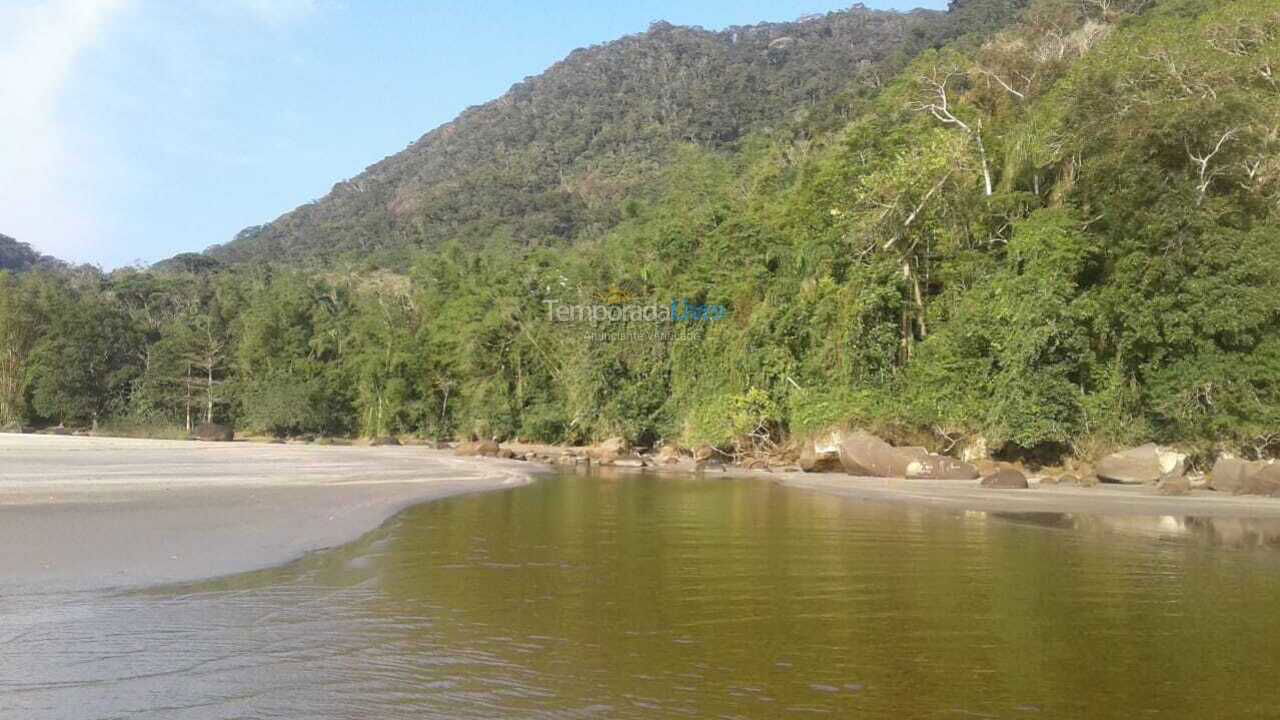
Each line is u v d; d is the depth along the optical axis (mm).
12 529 13484
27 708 6680
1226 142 28688
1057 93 34938
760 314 40719
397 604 10148
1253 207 29422
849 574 12102
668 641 8703
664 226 49938
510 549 14125
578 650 8375
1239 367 27078
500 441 54969
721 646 8523
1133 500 22109
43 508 15672
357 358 68062
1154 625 9320
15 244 141750
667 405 45531
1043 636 8914
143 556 12195
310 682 7363
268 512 16750
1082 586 11305
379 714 6613
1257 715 6699
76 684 7266
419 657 8109
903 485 27406
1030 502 21812
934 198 36094
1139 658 8133
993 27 80500
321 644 8492
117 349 78688
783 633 9008
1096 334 30109
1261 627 9258
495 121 180875
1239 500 21969
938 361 33406
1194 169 29188
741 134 126250
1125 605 10227
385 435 63719
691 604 10273
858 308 36062
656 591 10977
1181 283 27812
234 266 129375
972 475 29297
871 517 18875
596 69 182500
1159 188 28250
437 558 13195
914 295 37000
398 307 70062
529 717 6562
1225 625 9320
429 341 63188
